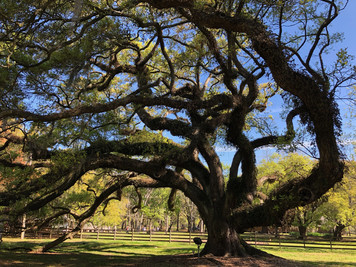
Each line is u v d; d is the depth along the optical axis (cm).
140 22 1102
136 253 1791
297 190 1033
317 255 1881
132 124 1633
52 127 1299
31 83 1152
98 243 2600
